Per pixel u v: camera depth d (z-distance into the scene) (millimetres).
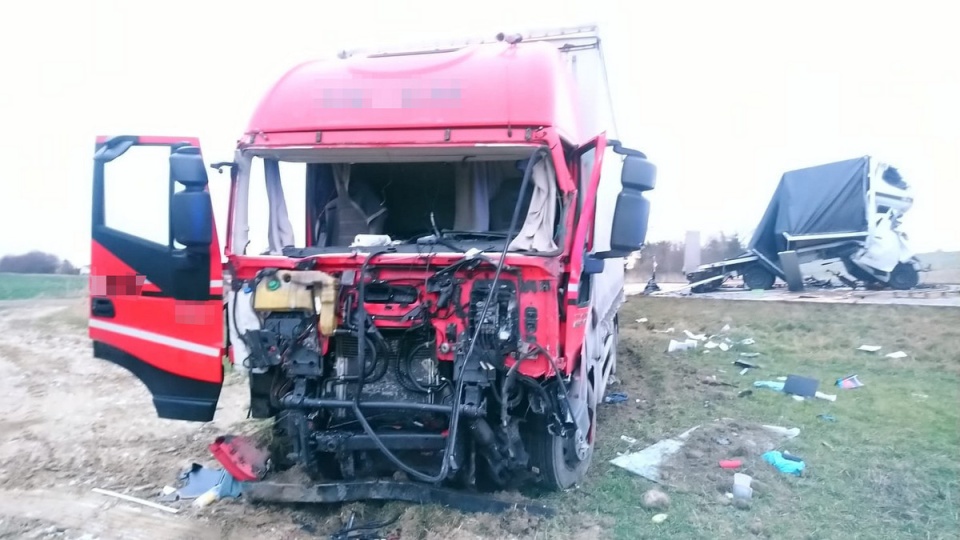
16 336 13867
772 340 12258
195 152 4832
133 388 9438
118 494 5574
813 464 6016
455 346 4566
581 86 6766
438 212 5738
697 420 7449
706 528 4781
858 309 13812
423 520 4809
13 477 5977
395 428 4926
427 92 4973
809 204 17688
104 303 5105
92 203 5094
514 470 5277
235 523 4941
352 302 4723
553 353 4477
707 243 29938
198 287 4926
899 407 7887
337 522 4926
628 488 5527
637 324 14773
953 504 5145
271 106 5180
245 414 7945
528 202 5320
